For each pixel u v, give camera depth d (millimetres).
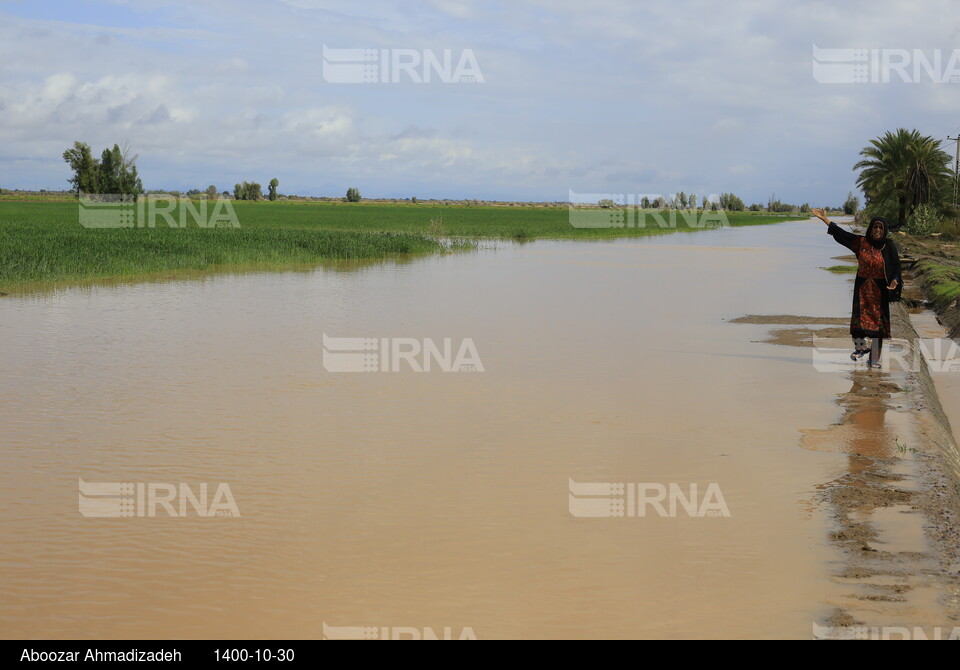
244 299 20188
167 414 9227
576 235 61406
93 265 25922
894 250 11820
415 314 17594
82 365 11914
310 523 6145
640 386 10773
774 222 129875
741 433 8555
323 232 44938
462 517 6266
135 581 5215
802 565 5410
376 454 7824
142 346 13492
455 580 5219
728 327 16062
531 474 7273
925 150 65938
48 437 8328
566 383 10938
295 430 8625
